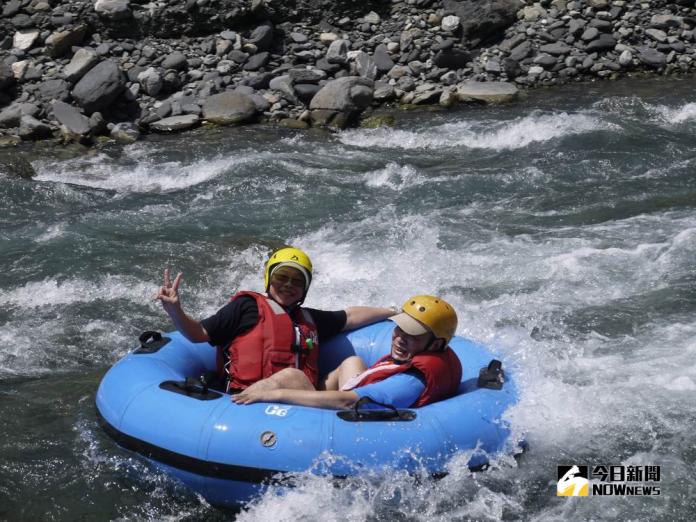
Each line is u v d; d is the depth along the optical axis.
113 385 10.14
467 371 10.84
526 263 15.70
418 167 21.50
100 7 28.78
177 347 10.91
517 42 29.75
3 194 19.80
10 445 10.73
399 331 10.16
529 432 10.10
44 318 14.49
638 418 10.84
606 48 29.81
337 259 16.30
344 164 21.92
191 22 29.36
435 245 16.72
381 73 28.61
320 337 11.25
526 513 9.33
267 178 20.78
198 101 26.50
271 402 9.51
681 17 31.00
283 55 29.11
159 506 9.55
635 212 17.75
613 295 14.41
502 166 21.12
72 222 18.25
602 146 21.67
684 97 25.80
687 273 14.91
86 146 24.31
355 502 9.12
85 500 9.69
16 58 27.59
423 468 9.25
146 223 18.30
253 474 9.09
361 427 9.24
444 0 30.72
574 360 12.33
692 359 12.23
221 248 16.89
